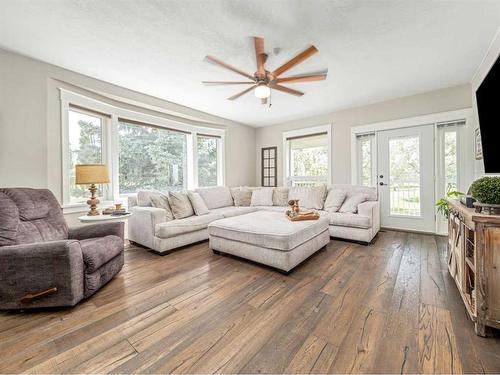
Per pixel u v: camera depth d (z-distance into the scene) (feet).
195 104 13.92
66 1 5.85
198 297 6.13
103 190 11.53
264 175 19.77
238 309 5.55
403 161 13.08
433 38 7.44
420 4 5.96
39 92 8.79
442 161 12.03
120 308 5.64
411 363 3.87
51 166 9.21
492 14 6.31
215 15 6.33
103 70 9.54
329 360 3.96
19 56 8.33
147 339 4.53
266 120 17.92
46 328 4.89
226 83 8.47
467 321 4.99
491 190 4.63
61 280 5.49
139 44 7.72
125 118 12.17
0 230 5.83
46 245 5.51
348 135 14.89
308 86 11.32
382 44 7.75
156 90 11.70
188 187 15.81
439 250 9.75
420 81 10.81
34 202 6.98
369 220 10.51
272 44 7.68
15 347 4.32
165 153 14.56
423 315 5.22
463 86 11.14
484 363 3.85
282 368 3.82
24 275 5.40
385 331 4.69
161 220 9.93
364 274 7.47
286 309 5.53
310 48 6.61
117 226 7.70
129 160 12.81
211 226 9.56
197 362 3.96
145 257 9.30
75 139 10.50
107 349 4.27
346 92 12.11
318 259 8.86
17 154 8.32
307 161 17.58
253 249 8.18
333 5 5.97
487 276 4.43
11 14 6.30
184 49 8.01
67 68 9.38
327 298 6.01
